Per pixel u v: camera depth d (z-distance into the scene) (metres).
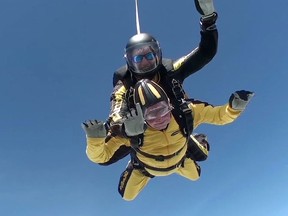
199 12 1.92
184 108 1.96
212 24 1.93
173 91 1.95
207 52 1.97
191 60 1.99
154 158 2.05
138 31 2.05
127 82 1.96
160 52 1.93
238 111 2.01
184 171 2.43
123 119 1.86
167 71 1.96
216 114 2.08
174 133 1.99
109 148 2.10
